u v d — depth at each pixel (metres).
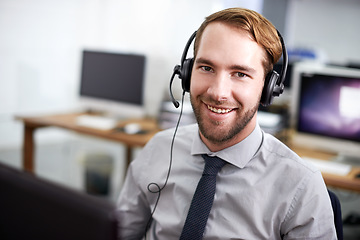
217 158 1.05
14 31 4.28
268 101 1.00
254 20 0.91
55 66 4.68
